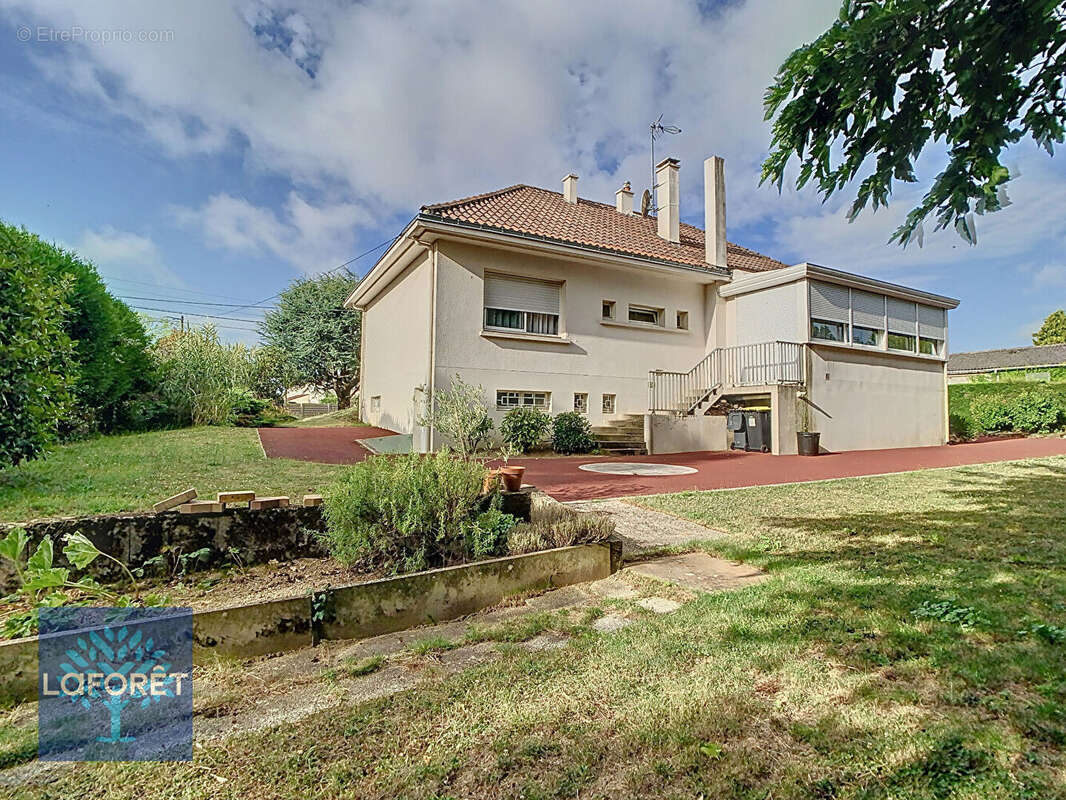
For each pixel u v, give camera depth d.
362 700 2.22
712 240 14.63
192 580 3.38
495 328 11.64
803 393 12.49
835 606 3.07
